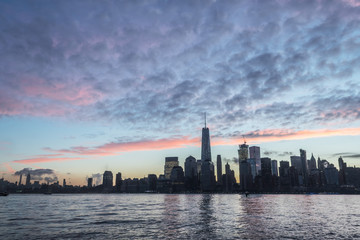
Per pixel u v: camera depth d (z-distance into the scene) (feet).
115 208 554.87
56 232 227.61
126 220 314.55
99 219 329.11
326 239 194.29
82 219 330.75
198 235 208.95
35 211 473.26
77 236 208.03
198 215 372.38
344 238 198.59
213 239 193.77
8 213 427.74
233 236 204.33
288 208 524.52
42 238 201.46
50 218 345.10
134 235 210.79
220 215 370.32
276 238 197.06
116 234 215.72
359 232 224.12
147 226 259.80
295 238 197.36
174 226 258.16
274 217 341.00
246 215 369.50
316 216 358.84
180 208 533.14
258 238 196.95
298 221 297.53
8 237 206.59
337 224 273.13
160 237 202.08
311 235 209.05
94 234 216.33
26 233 223.30
